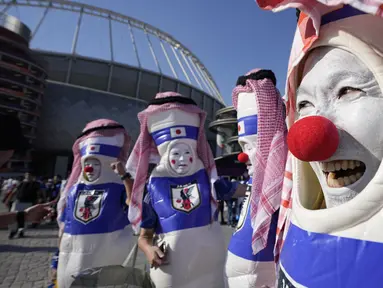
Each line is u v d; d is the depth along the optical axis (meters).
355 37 1.04
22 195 9.70
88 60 49.72
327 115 1.10
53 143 44.31
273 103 2.49
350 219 1.00
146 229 2.84
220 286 2.72
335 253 1.01
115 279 2.96
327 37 1.11
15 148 2.11
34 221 2.82
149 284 2.92
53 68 48.06
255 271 2.36
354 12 1.06
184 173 2.96
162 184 2.94
